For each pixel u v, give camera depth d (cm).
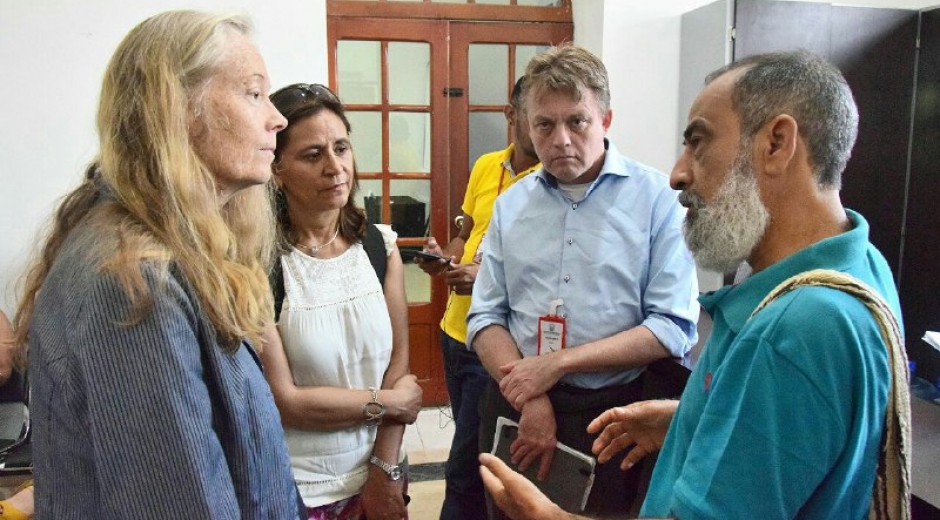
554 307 159
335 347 147
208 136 87
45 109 293
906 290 337
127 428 74
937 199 319
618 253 156
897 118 325
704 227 92
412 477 304
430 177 362
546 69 157
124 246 77
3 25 284
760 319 81
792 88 85
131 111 82
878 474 78
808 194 86
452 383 238
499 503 94
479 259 229
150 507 75
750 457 77
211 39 86
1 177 292
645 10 340
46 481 81
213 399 87
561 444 152
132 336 75
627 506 152
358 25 342
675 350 151
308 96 148
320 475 147
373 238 164
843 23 313
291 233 153
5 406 221
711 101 92
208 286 83
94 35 294
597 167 162
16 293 95
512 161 247
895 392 76
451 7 351
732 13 305
